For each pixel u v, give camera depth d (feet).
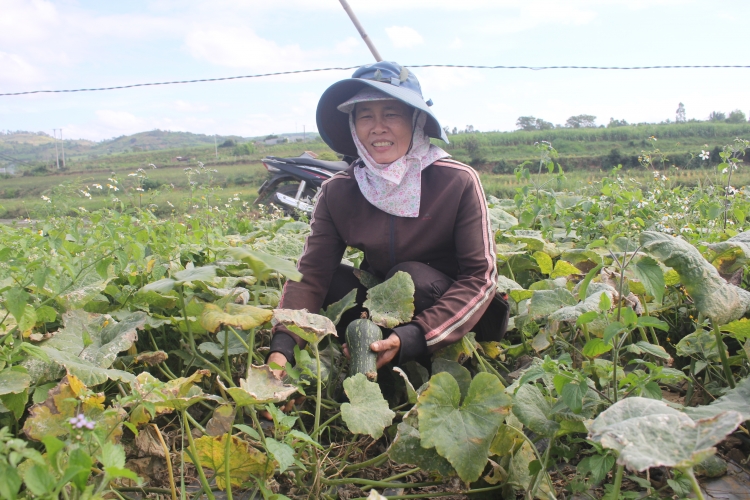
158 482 6.89
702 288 6.53
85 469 3.95
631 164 106.32
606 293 5.98
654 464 3.89
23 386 6.02
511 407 6.23
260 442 6.57
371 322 7.70
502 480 6.29
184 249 11.57
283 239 13.15
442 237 8.79
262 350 8.95
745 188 20.11
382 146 8.77
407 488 6.87
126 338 7.13
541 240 11.40
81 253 10.25
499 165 118.52
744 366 8.00
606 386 6.83
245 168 144.25
